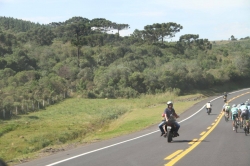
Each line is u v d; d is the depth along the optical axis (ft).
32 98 173.99
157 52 372.58
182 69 255.70
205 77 257.34
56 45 382.42
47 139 87.20
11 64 254.88
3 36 332.19
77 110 156.87
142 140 53.06
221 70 289.12
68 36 476.13
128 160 33.60
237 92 243.60
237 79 293.64
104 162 32.83
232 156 35.22
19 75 222.48
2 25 578.25
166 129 49.57
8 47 307.78
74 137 95.25
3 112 133.39
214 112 125.49
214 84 267.39
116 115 136.67
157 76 238.68
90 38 410.31
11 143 82.69
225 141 49.16
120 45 409.69
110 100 199.62
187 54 405.18
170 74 238.68
